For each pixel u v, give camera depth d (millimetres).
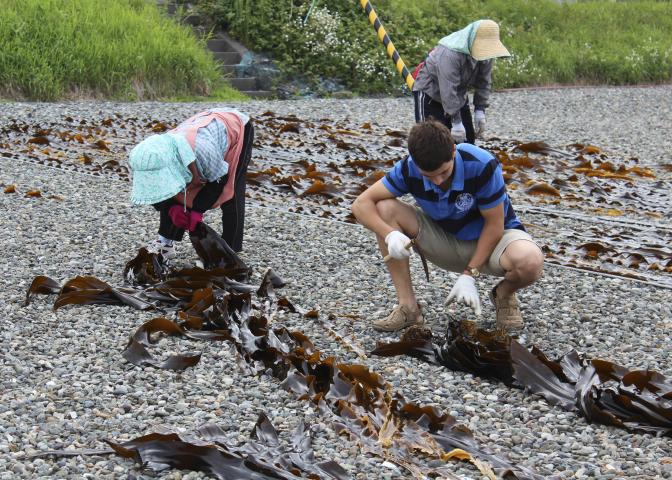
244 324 5008
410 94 18844
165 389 4328
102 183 8719
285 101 16000
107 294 5445
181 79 16609
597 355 4953
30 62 15227
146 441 3609
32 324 5086
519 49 20984
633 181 10000
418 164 4539
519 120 14758
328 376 4434
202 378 4469
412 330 4957
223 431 3855
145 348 4637
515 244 4891
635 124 14633
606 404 4246
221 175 5672
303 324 5281
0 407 4035
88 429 3879
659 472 3676
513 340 4516
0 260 6223
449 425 3947
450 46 8727
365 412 4059
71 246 6602
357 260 6559
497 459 3701
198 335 4938
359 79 18719
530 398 4402
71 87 15680
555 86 20141
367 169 9945
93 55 15859
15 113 12734
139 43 16594
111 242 6738
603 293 6012
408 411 4051
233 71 18328
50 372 4457
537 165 10406
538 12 23203
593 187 9312
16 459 3590
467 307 5676
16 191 8242
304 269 6309
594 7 24734
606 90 19141
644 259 6844
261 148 10984
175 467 3584
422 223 5027
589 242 7129
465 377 4641
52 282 5570
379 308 5605
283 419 4039
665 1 26750
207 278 5664
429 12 21328
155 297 5492
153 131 11695
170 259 6102
